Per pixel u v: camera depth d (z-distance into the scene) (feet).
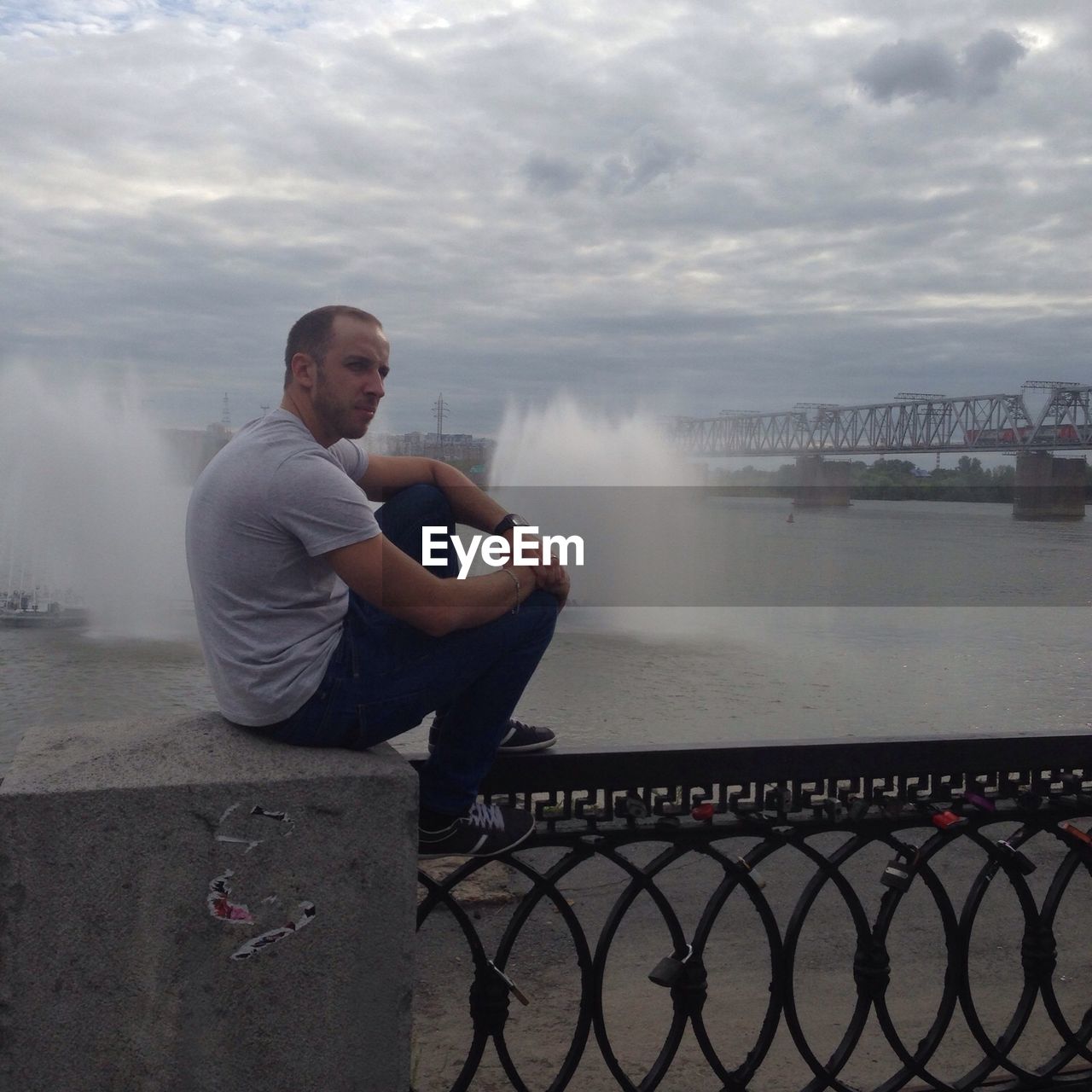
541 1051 9.73
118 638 50.52
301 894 6.23
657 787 7.41
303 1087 6.30
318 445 6.95
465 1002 10.62
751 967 11.23
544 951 11.63
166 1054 6.08
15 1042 5.90
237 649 6.73
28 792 5.83
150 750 6.48
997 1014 10.37
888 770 7.72
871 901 12.84
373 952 6.36
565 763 7.28
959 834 7.85
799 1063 9.40
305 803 6.20
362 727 6.72
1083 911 12.66
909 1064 7.89
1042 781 8.10
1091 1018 8.43
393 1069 6.45
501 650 6.98
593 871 13.64
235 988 6.17
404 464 8.18
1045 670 46.24
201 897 6.08
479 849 7.02
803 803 7.63
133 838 5.96
